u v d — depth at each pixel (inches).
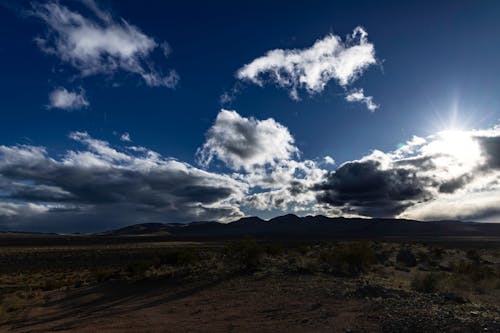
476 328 457.4
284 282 1051.9
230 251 1492.4
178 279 1327.5
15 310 1112.2
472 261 1865.2
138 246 5019.7
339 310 650.2
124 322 732.7
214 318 690.2
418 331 474.9
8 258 3344.0
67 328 742.5
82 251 3996.1
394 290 794.8
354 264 1268.5
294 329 553.9
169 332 610.9
